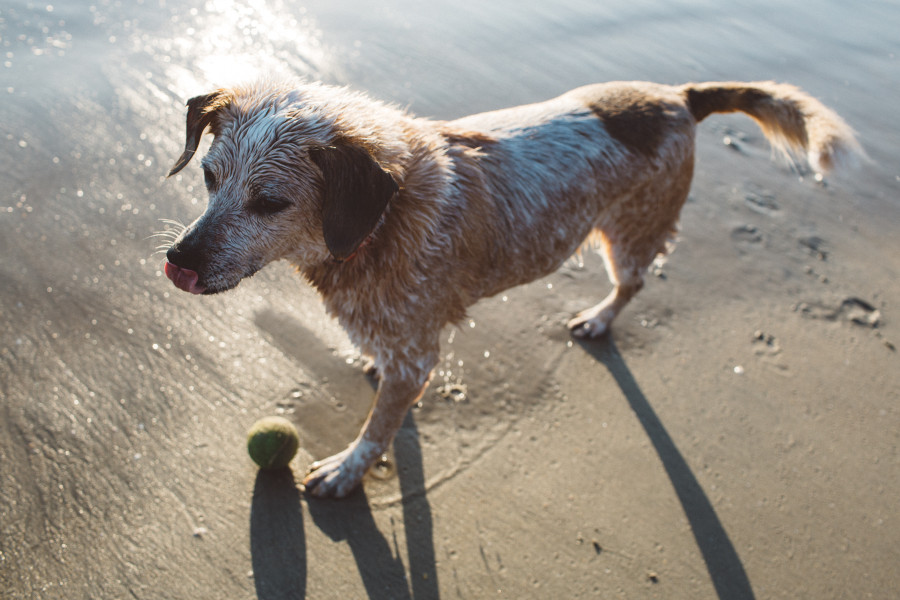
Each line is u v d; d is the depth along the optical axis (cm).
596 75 220
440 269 99
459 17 245
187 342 121
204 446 108
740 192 186
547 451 117
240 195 86
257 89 91
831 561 108
